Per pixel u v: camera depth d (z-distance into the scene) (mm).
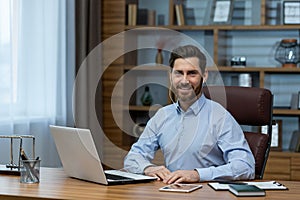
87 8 4676
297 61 4809
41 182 2340
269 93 2883
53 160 4258
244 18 5090
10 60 3695
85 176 2355
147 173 2467
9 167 2633
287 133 4973
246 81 4879
